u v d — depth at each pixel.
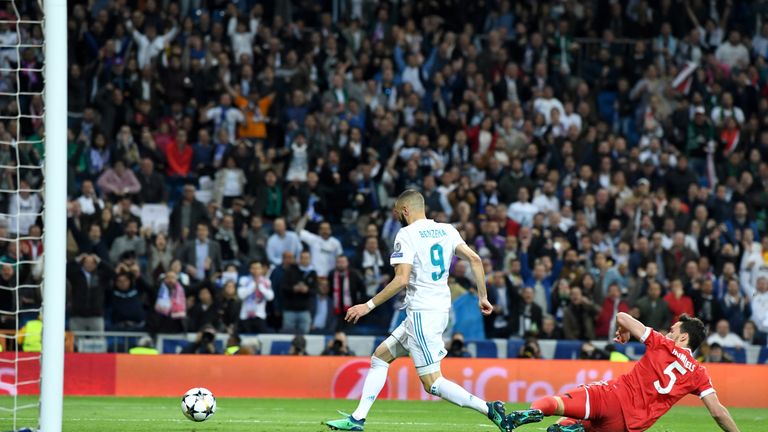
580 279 65.56
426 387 32.12
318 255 67.88
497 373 57.38
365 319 65.81
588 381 57.56
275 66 81.19
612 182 75.56
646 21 89.62
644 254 68.50
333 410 49.00
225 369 57.34
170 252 66.12
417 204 32.78
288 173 74.69
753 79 85.06
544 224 71.88
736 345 64.31
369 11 87.81
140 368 56.78
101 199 71.31
